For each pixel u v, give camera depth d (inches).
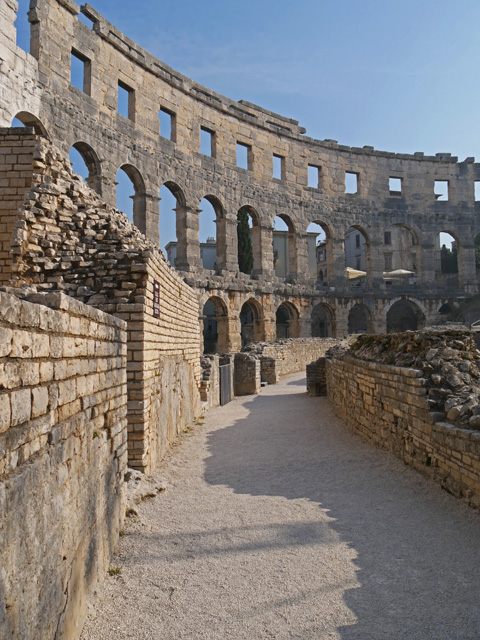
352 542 284.5
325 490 386.6
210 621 209.0
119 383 307.3
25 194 514.0
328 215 2319.1
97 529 237.3
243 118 2009.1
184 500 369.7
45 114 1186.0
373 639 195.2
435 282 2583.7
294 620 208.7
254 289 1951.3
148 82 1617.9
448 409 374.0
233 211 1927.9
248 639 196.2
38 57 1181.1
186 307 708.7
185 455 525.0
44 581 157.9
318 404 917.8
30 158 548.4
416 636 196.5
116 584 241.9
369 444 535.5
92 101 1364.4
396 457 458.6
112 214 552.1
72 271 462.6
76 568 197.0
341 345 1111.0
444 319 2458.2
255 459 503.8
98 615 213.9
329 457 494.6
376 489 381.4
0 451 132.4
